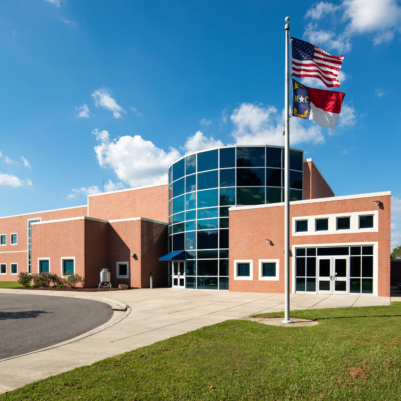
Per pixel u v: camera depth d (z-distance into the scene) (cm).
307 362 653
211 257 2634
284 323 1065
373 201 1917
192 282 2727
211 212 2670
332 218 2050
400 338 820
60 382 568
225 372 607
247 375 592
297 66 1229
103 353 770
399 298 1802
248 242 2362
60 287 2803
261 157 2633
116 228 3105
